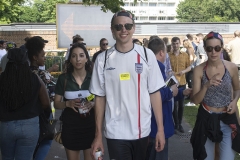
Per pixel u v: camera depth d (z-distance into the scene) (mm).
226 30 36500
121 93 3439
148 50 3523
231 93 4305
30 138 4074
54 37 30984
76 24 23562
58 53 19891
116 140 3477
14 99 3941
